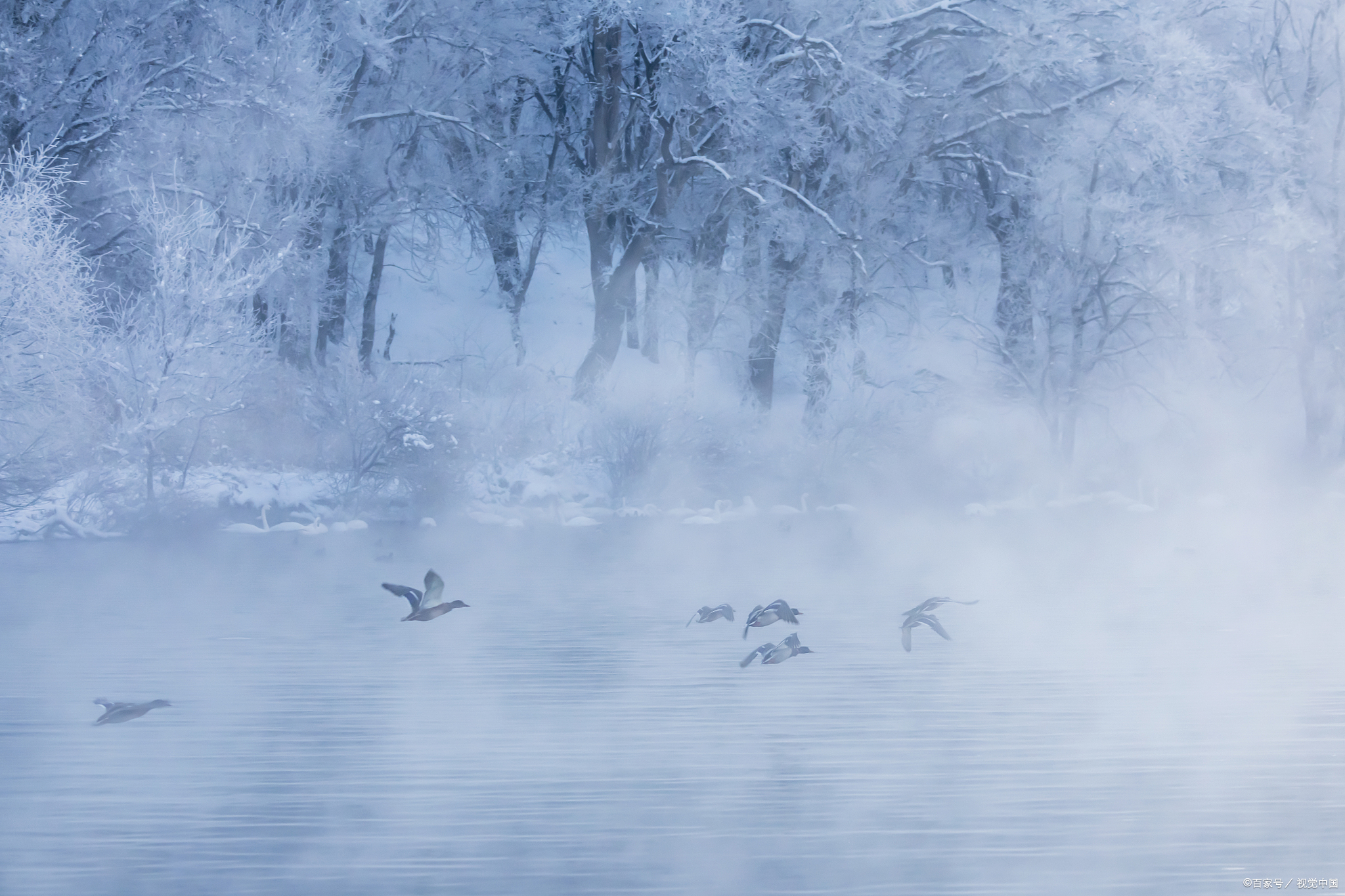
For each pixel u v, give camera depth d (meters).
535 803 14.82
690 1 65.06
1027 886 12.14
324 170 61.66
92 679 21.98
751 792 15.21
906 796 15.02
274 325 58.78
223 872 12.65
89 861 12.97
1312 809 14.40
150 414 50.16
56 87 54.00
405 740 17.66
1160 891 12.02
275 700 20.33
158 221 51.97
